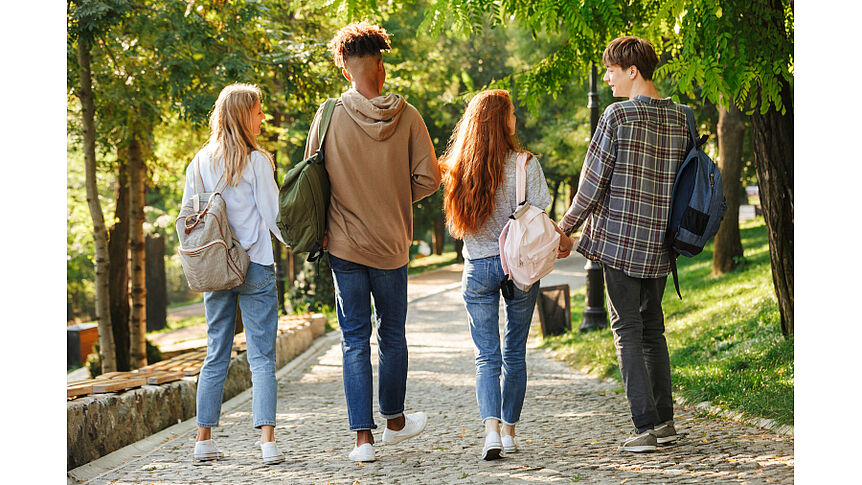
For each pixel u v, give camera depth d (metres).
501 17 6.48
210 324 4.60
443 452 4.58
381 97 4.16
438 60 16.17
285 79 10.45
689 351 8.02
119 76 10.98
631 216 4.30
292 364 10.54
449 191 4.32
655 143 4.33
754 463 3.91
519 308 4.30
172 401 5.95
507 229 4.20
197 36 9.41
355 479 3.96
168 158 14.19
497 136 4.26
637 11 6.74
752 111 6.25
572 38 6.93
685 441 4.53
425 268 34.72
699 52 5.71
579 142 19.09
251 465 4.42
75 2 8.95
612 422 5.51
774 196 6.71
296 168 4.15
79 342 17.80
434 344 12.50
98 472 4.50
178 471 4.34
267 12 9.70
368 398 4.28
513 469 4.02
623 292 4.35
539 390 7.45
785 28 6.05
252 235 4.52
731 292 11.68
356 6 6.36
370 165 4.14
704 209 4.29
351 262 4.20
